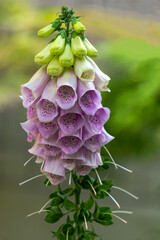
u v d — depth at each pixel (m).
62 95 0.67
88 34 1.64
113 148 1.71
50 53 0.68
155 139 1.70
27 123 0.70
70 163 0.69
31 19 1.89
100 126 0.68
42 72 0.70
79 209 0.72
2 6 1.89
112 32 1.55
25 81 1.94
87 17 1.60
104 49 1.47
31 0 1.94
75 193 0.74
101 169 0.74
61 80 0.67
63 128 0.67
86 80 0.67
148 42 1.42
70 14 0.70
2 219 1.93
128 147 1.73
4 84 1.94
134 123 1.59
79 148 0.68
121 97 1.55
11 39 1.92
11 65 1.93
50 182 0.75
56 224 1.87
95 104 0.67
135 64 1.45
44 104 0.68
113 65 1.57
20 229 1.81
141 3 1.45
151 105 1.51
